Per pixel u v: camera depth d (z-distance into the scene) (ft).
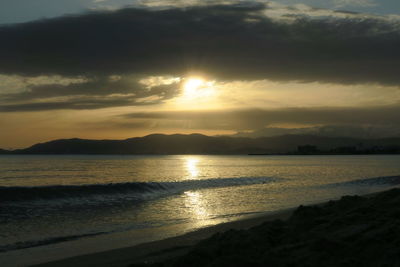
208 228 54.39
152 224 60.49
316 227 34.91
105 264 34.99
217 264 24.90
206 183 138.41
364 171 260.83
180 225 59.26
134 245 45.03
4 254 41.78
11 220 62.85
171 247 39.88
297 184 142.82
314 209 42.80
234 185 135.85
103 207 78.89
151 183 115.65
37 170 272.10
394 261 23.57
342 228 33.14
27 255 41.34
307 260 25.45
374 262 24.13
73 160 544.62
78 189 94.94
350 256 25.44
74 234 52.75
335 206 44.60
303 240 31.04
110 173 238.27
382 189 120.16
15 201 78.43
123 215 69.67
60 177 201.57
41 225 59.36
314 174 221.87
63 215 68.80
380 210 37.88
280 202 88.84
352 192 111.45
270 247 30.35
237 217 66.28
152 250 40.96
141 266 27.89
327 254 25.96
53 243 47.39
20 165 359.05
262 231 35.06
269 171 263.49
